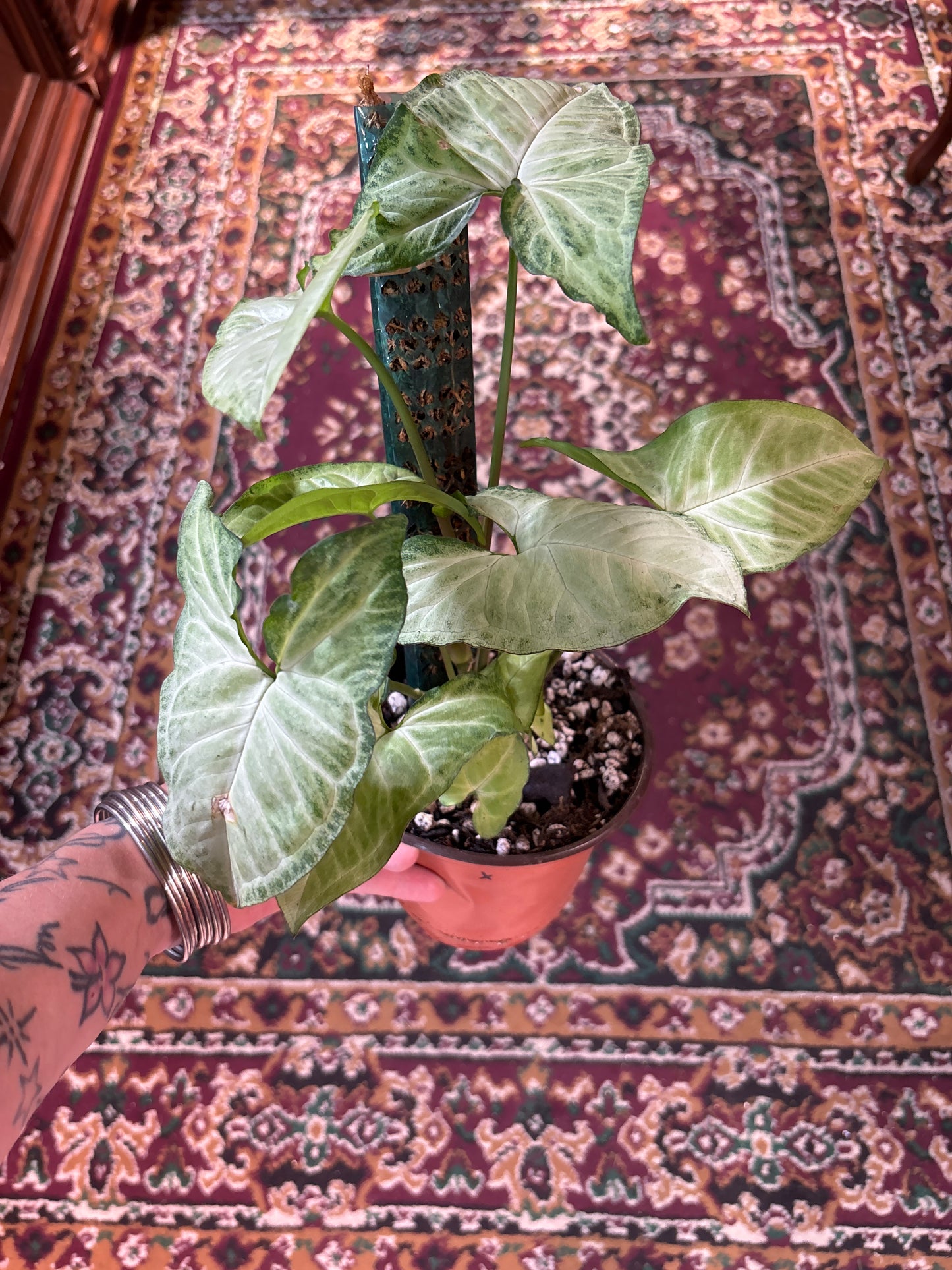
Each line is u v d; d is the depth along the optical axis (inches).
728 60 76.9
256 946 49.9
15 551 60.2
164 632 57.7
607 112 25.3
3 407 63.7
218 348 23.7
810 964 49.0
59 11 69.7
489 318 67.0
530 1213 44.3
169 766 20.6
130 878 26.9
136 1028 48.1
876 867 51.1
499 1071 47.0
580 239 22.6
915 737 54.1
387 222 24.2
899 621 57.1
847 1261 43.1
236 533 27.2
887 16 78.7
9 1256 43.8
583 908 50.5
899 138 73.3
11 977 23.0
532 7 80.2
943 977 48.6
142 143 75.0
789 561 27.1
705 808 52.7
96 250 70.6
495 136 24.8
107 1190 44.9
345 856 24.4
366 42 79.0
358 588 20.5
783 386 64.4
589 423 63.6
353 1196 44.7
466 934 40.8
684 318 66.9
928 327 66.2
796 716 54.9
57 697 56.1
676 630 57.3
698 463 28.5
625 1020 48.0
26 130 68.6
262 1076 47.1
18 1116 21.9
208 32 80.1
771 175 72.1
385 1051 47.6
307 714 20.2
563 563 23.5
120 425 64.1
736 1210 44.1
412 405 33.0
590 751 36.9
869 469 27.4
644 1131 45.7
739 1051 47.2
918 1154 44.9
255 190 72.5
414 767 25.6
